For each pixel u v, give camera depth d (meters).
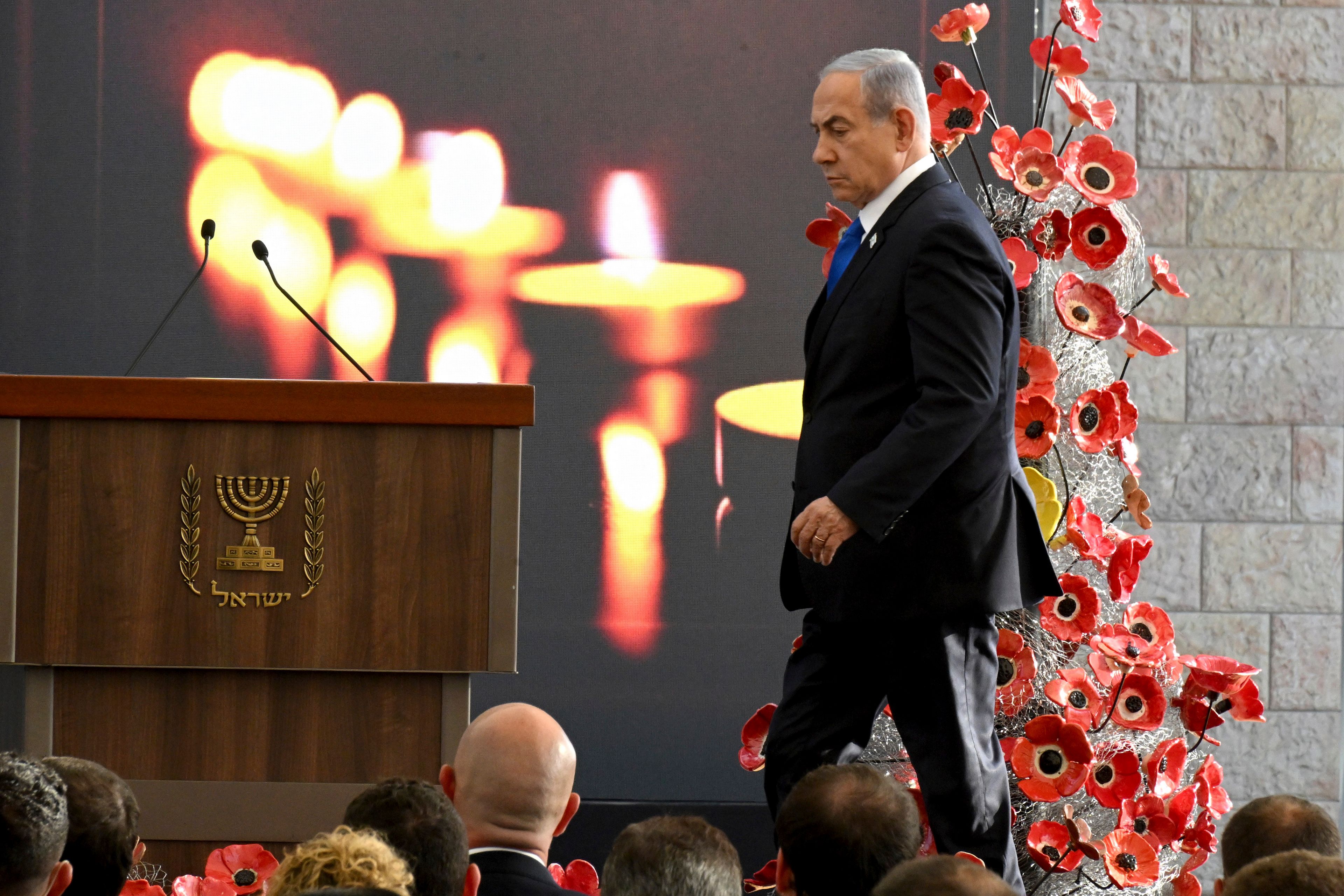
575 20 11.20
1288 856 3.54
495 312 11.23
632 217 11.21
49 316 11.13
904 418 5.59
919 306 5.68
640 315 11.20
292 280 11.23
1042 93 8.23
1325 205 11.60
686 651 11.06
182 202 11.20
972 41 8.19
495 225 11.23
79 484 5.87
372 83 11.23
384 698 6.02
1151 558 11.58
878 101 6.05
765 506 11.16
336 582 5.93
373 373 11.23
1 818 3.62
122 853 4.30
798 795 4.19
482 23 11.20
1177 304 11.57
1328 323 11.60
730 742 11.00
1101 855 7.21
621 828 10.63
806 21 11.20
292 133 11.23
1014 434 6.39
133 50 11.18
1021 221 8.12
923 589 5.88
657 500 11.14
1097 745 7.74
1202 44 11.52
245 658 5.90
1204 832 7.58
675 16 11.20
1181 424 11.57
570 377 11.20
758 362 11.20
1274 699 11.53
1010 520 6.01
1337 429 11.59
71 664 5.86
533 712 5.05
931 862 3.17
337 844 3.48
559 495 11.14
